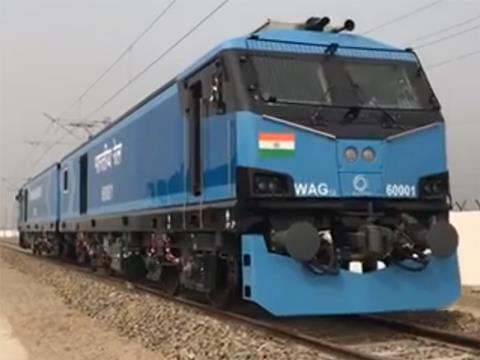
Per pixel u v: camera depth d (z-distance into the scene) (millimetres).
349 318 12141
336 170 10359
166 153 14141
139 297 15156
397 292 10266
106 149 20719
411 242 10438
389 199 10586
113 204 19484
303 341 9617
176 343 10391
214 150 11258
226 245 11273
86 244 25172
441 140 11102
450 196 11055
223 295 12234
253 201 10016
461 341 9555
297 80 10820
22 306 17250
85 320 14141
